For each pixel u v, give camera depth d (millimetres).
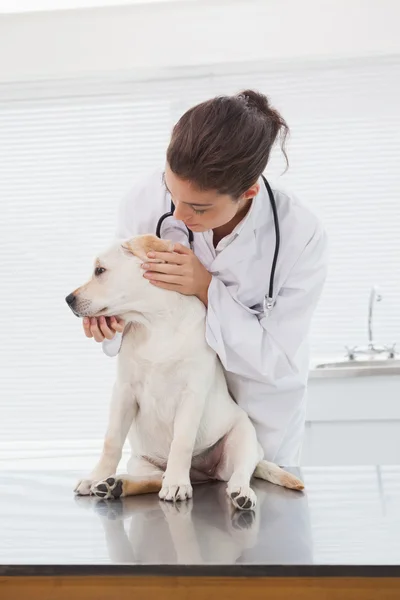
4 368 3432
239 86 3318
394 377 2479
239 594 907
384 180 3287
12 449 3361
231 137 1261
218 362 1470
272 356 1460
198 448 1429
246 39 3230
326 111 3301
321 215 3311
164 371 1364
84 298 1351
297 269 1532
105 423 3383
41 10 3279
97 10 3277
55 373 3410
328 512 1168
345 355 3117
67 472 1580
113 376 3387
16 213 3455
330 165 3307
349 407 2498
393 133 3285
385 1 3174
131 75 3344
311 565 892
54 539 1031
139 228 1564
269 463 1437
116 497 1292
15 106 3436
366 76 3283
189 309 1393
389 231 3279
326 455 2516
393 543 987
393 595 892
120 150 3420
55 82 3389
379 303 3268
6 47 3328
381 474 1462
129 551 964
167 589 912
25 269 3445
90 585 920
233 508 1202
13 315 3438
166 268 1364
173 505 1229
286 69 3299
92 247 3426
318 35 3203
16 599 929
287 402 1518
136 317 1381
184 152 1255
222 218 1363
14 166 3455
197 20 3250
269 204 1525
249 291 1529
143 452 1470
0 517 1163
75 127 3430
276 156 3328
